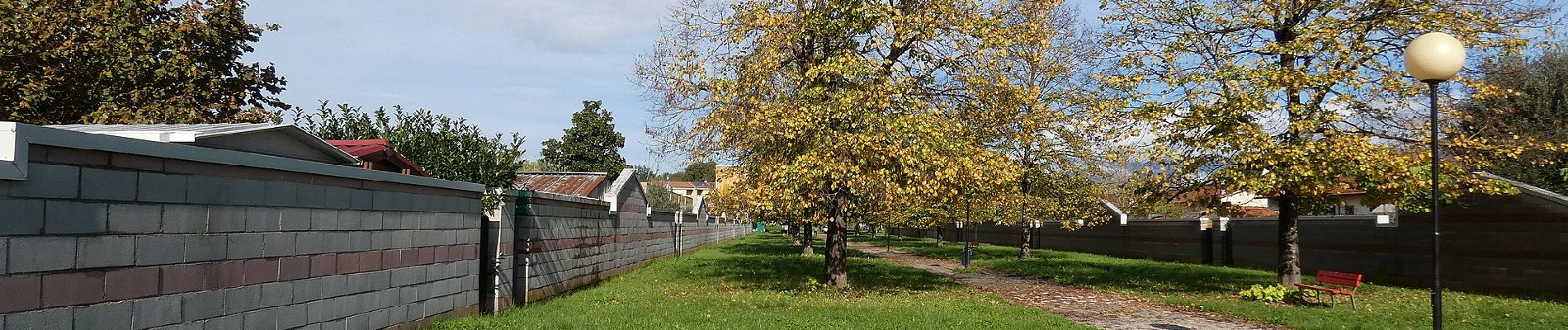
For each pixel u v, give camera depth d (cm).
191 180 529
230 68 1766
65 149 437
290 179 633
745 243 4888
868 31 1379
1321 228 2045
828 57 1391
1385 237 1791
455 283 933
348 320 710
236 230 571
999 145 1564
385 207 777
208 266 543
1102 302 1381
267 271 605
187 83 1600
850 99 1257
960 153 1343
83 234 448
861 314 1084
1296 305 1293
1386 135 1470
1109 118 1525
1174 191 1581
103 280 460
